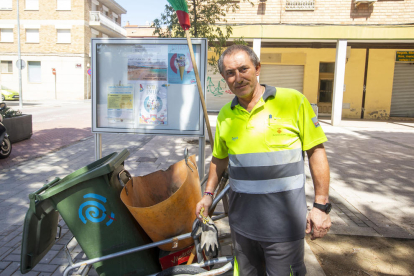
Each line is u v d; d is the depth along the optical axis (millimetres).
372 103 17391
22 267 2354
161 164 7035
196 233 2252
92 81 3885
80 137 10492
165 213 2322
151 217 2303
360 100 17422
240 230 1928
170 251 2482
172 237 2418
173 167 3002
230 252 3273
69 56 30641
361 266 3143
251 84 1821
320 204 1784
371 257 3303
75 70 30844
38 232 2436
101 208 2365
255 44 13617
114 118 3938
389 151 8695
